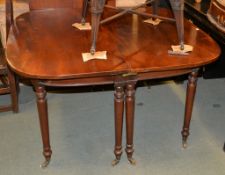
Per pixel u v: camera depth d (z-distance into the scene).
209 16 1.96
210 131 2.15
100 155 1.94
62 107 2.37
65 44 1.70
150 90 2.58
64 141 2.05
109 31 1.85
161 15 2.07
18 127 2.16
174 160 1.90
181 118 2.27
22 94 2.48
